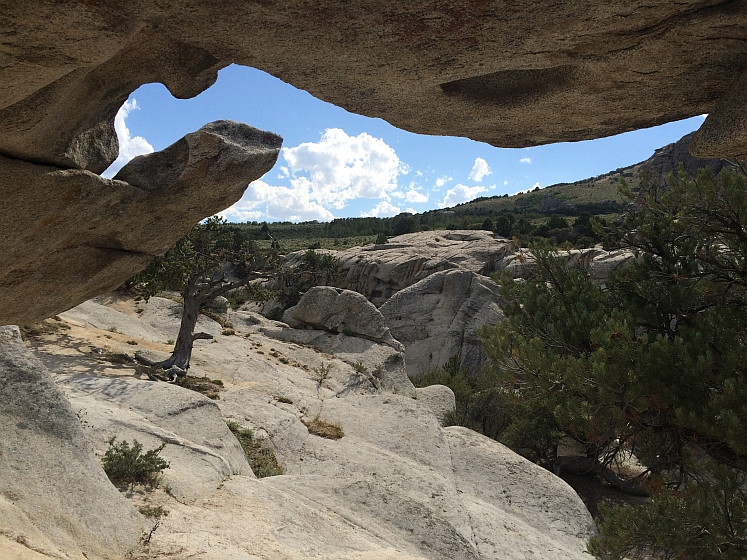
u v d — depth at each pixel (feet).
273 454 49.06
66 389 44.65
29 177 11.81
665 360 25.43
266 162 14.78
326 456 51.85
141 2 8.80
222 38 10.22
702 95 12.66
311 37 10.22
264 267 74.33
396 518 38.42
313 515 33.99
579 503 53.93
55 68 9.12
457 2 9.43
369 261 177.27
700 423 23.49
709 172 31.19
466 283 148.56
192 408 44.21
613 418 25.95
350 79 12.00
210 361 73.72
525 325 33.83
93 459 25.41
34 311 16.92
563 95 12.87
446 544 37.04
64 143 11.94
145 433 36.19
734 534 24.76
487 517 45.24
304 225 445.78
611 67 11.59
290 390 70.03
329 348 98.73
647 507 28.27
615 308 31.42
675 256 33.09
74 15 8.21
